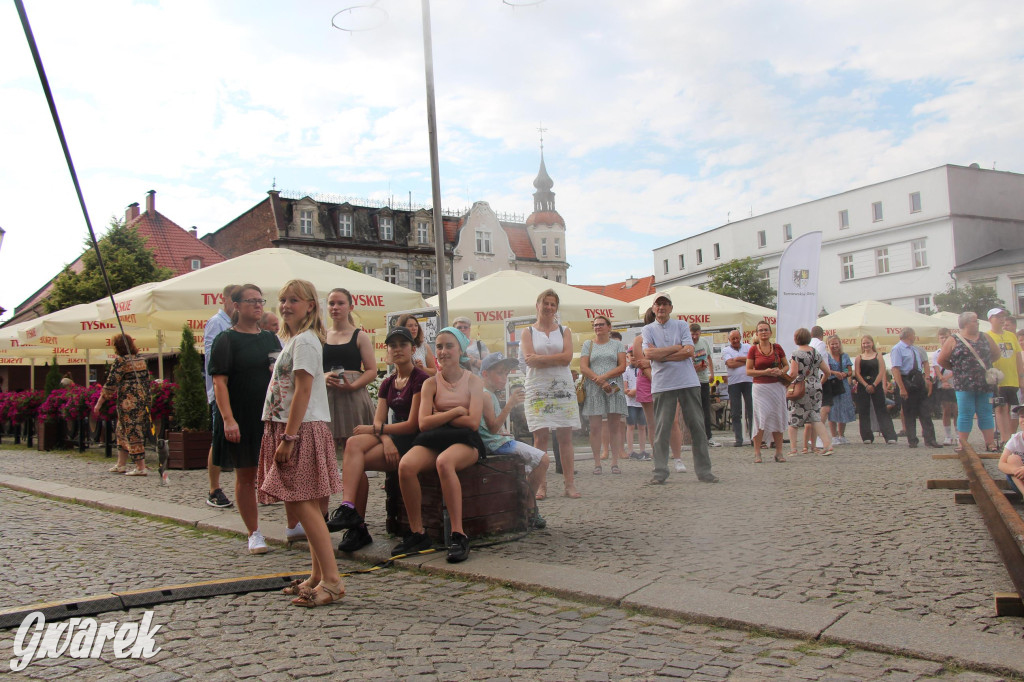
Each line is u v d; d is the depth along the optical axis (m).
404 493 5.26
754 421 10.26
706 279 70.94
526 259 65.06
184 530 6.34
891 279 55.56
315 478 4.15
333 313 6.78
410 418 5.52
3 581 4.62
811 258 12.86
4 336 17.69
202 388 10.84
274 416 4.24
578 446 14.24
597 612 3.83
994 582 3.96
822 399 12.33
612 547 5.08
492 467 5.61
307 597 4.05
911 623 3.36
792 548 4.82
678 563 4.56
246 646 3.43
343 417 6.65
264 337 5.80
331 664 3.18
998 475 7.28
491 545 5.33
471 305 13.75
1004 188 54.09
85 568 4.96
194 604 4.11
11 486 9.12
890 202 55.62
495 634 3.53
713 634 3.44
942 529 5.25
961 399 9.82
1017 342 10.62
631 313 14.66
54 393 14.86
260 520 6.50
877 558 4.50
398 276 58.09
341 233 55.94
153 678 3.05
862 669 2.96
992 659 2.92
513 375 10.12
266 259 11.67
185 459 10.71
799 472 8.78
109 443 12.93
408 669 3.10
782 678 2.90
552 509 6.72
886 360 19.69
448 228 61.72
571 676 2.98
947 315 24.48
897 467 9.02
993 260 50.16
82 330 14.40
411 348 5.71
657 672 3.00
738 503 6.64
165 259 50.81
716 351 17.14
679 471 9.27
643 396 10.62
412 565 4.90
